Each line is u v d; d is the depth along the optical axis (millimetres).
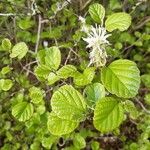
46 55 318
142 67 662
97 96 280
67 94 259
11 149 550
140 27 666
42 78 348
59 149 559
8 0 549
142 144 492
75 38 480
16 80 508
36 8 511
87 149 573
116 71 269
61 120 256
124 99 307
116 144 603
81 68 415
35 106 474
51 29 564
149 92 630
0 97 557
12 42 586
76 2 577
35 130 501
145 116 523
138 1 597
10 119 581
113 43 596
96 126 245
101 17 316
